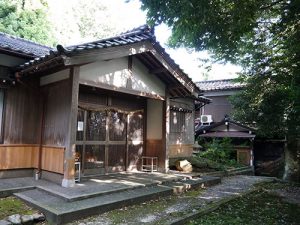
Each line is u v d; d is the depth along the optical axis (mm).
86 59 6906
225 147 16578
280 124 11367
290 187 10422
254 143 18312
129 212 6113
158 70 9453
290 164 12789
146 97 10266
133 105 10695
